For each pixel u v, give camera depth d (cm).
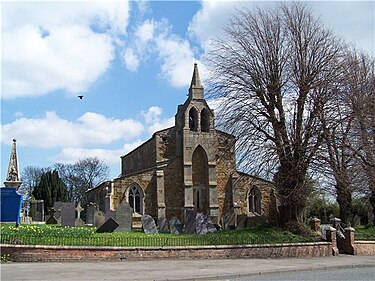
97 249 2088
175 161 4872
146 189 4706
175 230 3244
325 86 2959
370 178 3406
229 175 4956
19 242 2014
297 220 3031
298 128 2964
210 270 1862
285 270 1952
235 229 3416
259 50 3112
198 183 4950
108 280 1509
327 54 3059
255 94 3069
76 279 1508
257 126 3034
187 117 4969
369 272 1995
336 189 3203
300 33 3091
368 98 3431
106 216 3500
